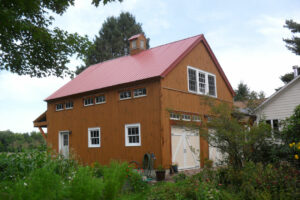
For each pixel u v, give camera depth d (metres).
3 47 9.93
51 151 7.42
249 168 6.81
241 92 33.56
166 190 6.66
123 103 14.70
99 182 4.46
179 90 14.46
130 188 6.96
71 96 17.48
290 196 5.27
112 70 17.78
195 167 14.76
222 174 7.49
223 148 8.46
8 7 8.51
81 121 16.86
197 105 15.60
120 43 38.44
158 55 16.48
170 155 13.12
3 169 6.37
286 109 16.22
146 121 13.58
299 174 6.18
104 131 15.46
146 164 12.99
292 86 16.12
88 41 11.18
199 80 16.41
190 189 6.20
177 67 14.67
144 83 13.91
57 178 4.25
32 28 9.27
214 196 5.94
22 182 4.21
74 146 17.08
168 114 13.42
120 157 14.42
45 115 19.94
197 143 15.20
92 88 16.16
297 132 7.98
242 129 8.29
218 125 8.30
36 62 10.85
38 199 3.76
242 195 5.87
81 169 5.05
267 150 8.27
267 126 8.42
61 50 10.84
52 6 10.31
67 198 4.00
